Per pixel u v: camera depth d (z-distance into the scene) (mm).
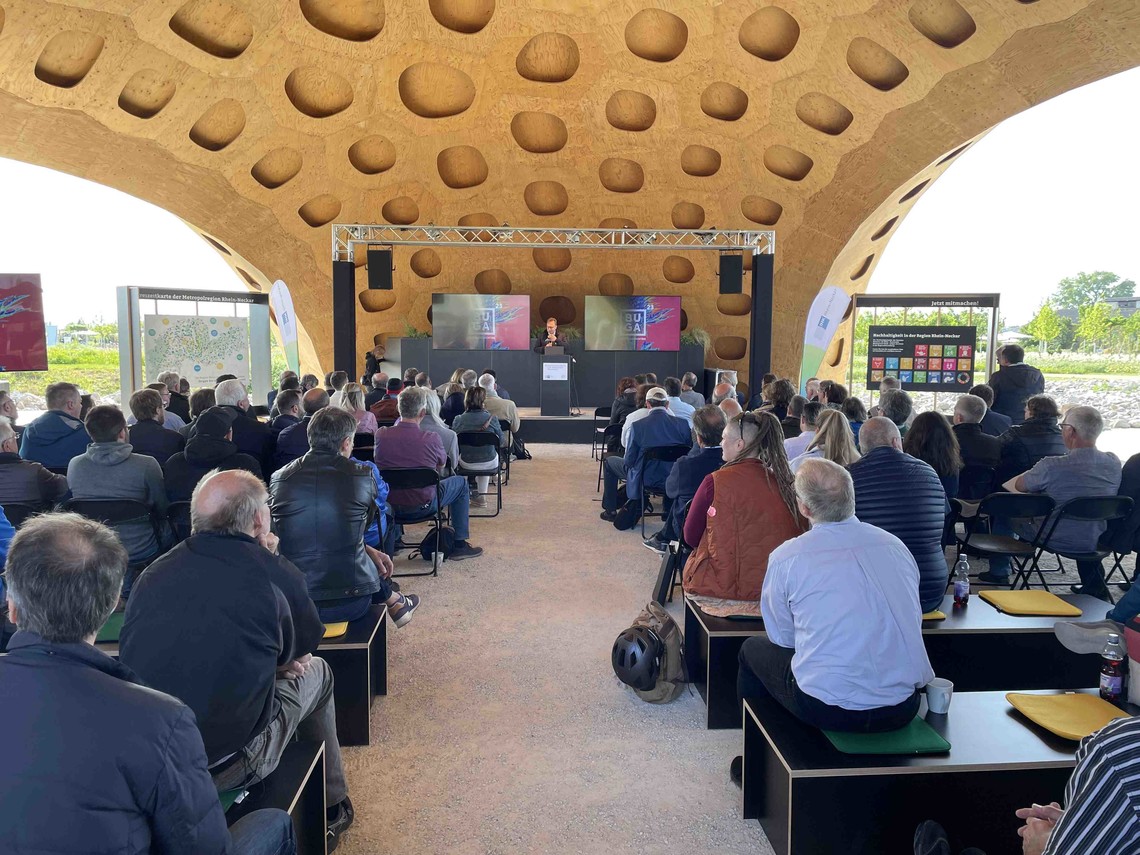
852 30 12820
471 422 7777
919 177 15148
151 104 13414
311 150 15180
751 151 15453
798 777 2402
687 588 3900
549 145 16531
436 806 2945
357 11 13914
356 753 3334
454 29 14422
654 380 9703
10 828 1283
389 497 5773
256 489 2295
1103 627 2975
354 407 6551
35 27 11211
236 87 13695
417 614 5047
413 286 17844
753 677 3041
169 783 1392
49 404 5492
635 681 3740
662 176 16438
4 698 1332
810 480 2654
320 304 17156
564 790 3059
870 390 12195
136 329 12219
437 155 16281
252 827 1958
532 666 4246
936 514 3543
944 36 12289
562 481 10000
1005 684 3590
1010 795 2443
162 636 2062
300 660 2492
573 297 18234
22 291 11156
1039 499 4895
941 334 11781
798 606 2609
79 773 1311
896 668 2512
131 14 11758
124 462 4461
